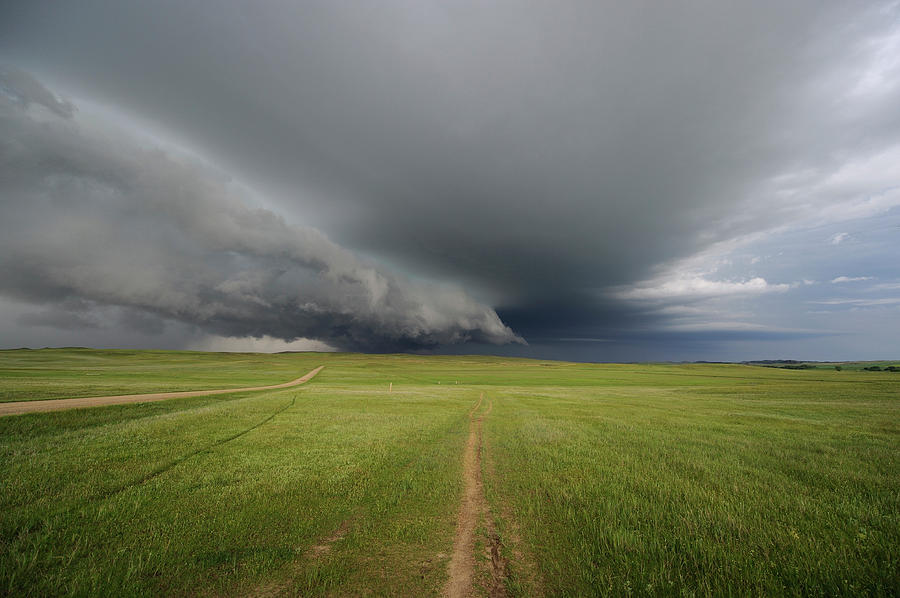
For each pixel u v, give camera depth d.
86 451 13.87
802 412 30.23
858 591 5.90
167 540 7.56
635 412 30.78
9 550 6.95
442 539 8.08
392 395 44.00
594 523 8.66
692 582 6.39
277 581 6.40
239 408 27.27
